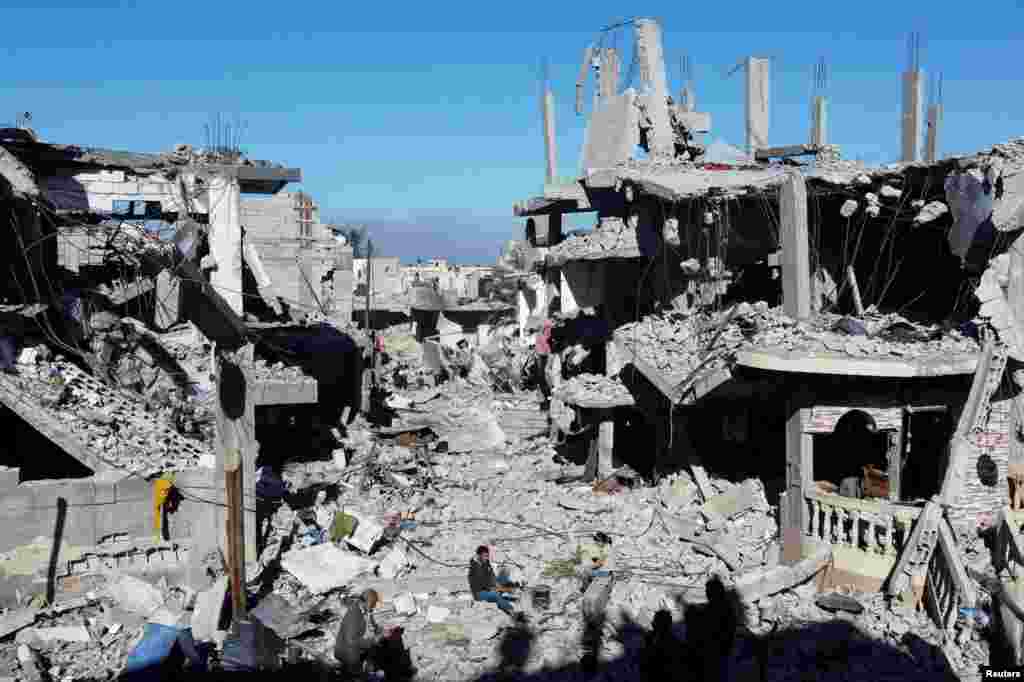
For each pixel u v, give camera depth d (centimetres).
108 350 2216
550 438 3081
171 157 2712
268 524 1895
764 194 2095
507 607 1575
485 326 6181
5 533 1497
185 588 1552
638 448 2608
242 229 3241
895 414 1673
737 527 1912
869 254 2139
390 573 1736
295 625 1456
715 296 2331
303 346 2920
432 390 4350
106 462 1627
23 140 2488
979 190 1619
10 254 2116
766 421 2159
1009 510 1609
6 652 1325
